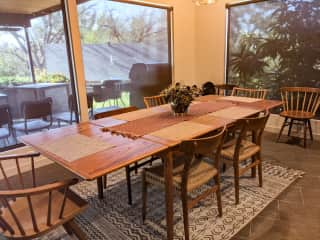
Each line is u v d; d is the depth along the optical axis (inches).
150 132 72.3
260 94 137.9
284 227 71.1
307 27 133.6
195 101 116.0
